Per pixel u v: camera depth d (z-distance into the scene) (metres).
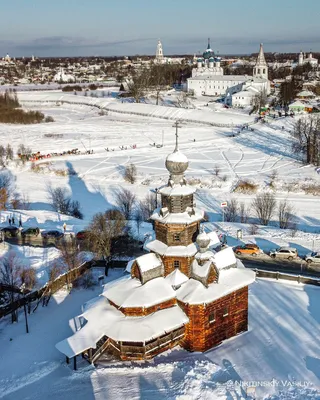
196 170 124.62
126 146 157.25
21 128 198.38
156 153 146.62
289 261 66.81
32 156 142.25
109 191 108.75
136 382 39.28
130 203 92.44
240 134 172.75
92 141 167.25
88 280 60.56
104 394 37.94
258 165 128.50
